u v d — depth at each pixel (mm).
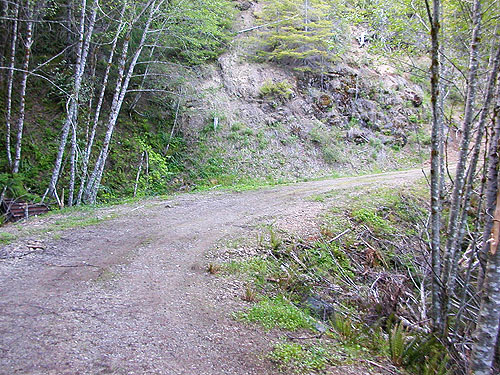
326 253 7895
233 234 8250
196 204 11438
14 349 3607
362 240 8875
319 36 22031
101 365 3479
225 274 6230
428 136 23453
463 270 6840
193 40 16312
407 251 8844
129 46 16891
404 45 9258
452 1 7113
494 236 3752
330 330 5047
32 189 12938
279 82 22094
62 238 7625
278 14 23281
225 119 19781
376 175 17188
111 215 9734
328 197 11836
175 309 4848
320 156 19969
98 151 15484
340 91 23031
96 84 16062
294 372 3754
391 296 6484
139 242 7586
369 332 5098
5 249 6742
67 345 3766
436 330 5191
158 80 18578
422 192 12922
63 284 5406
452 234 5453
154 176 15758
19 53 16250
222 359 3832
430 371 4102
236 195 13016
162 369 3521
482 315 3738
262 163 18375
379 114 23234
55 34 17656
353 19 9688
